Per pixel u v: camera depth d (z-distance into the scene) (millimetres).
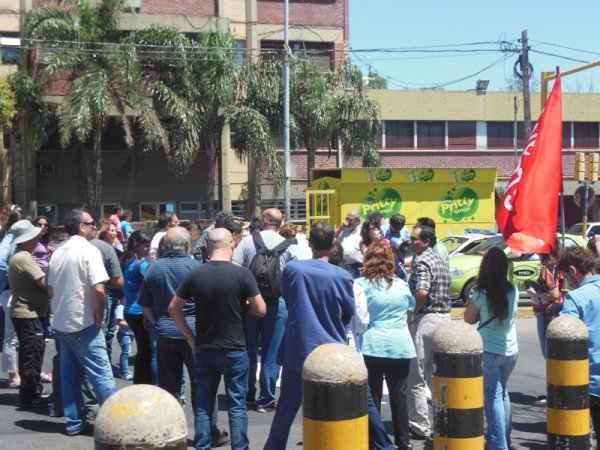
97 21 25484
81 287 7016
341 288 5938
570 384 5699
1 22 28906
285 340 6035
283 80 27734
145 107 24391
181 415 2941
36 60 25812
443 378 5289
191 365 6926
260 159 26797
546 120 7391
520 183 7355
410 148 36500
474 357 5285
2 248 9086
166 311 6953
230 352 6223
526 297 17984
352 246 12141
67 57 24094
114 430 2842
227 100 26453
